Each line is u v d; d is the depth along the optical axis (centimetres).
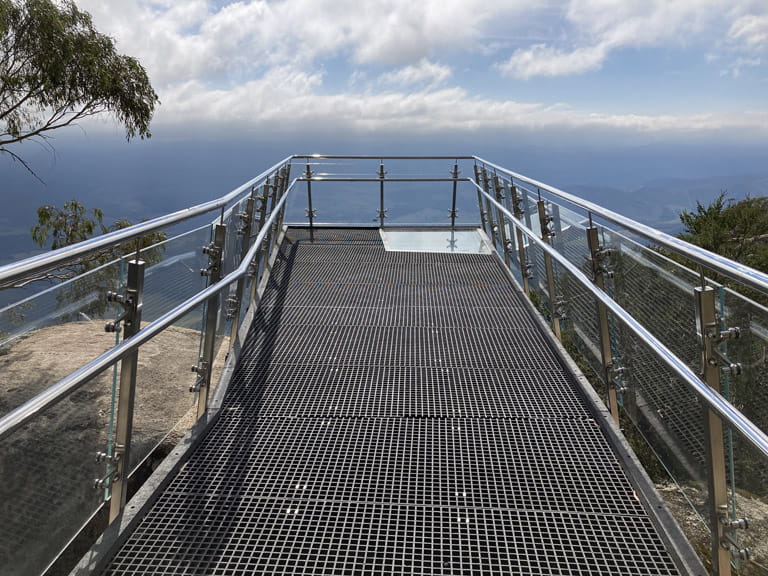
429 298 474
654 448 222
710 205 1205
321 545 180
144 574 167
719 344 151
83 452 165
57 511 152
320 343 369
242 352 353
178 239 227
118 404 185
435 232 711
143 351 213
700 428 177
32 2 800
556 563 172
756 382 135
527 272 457
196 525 190
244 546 180
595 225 274
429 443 244
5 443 127
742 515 149
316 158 710
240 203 365
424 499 204
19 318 128
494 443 244
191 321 255
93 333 161
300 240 684
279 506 201
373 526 190
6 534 129
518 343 368
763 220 1123
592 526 189
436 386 303
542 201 377
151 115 975
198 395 264
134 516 189
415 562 173
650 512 194
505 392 296
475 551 178
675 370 157
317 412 274
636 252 226
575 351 362
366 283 518
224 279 257
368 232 722
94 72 859
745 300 135
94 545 174
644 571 169
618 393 264
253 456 234
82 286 153
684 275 181
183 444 237
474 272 556
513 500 204
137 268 181
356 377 316
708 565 188
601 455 233
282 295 481
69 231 945
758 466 138
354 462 229
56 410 149
